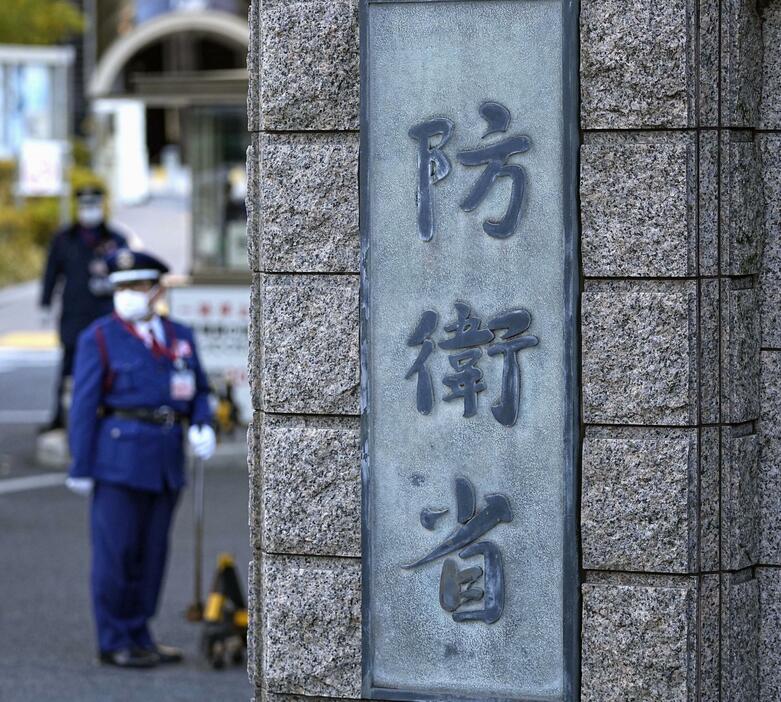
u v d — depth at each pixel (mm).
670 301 7750
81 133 63688
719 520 7898
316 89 8188
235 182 22656
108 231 22172
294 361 8250
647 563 7820
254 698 8594
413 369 8133
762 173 8094
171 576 16125
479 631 8117
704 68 7754
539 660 8047
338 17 8133
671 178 7730
